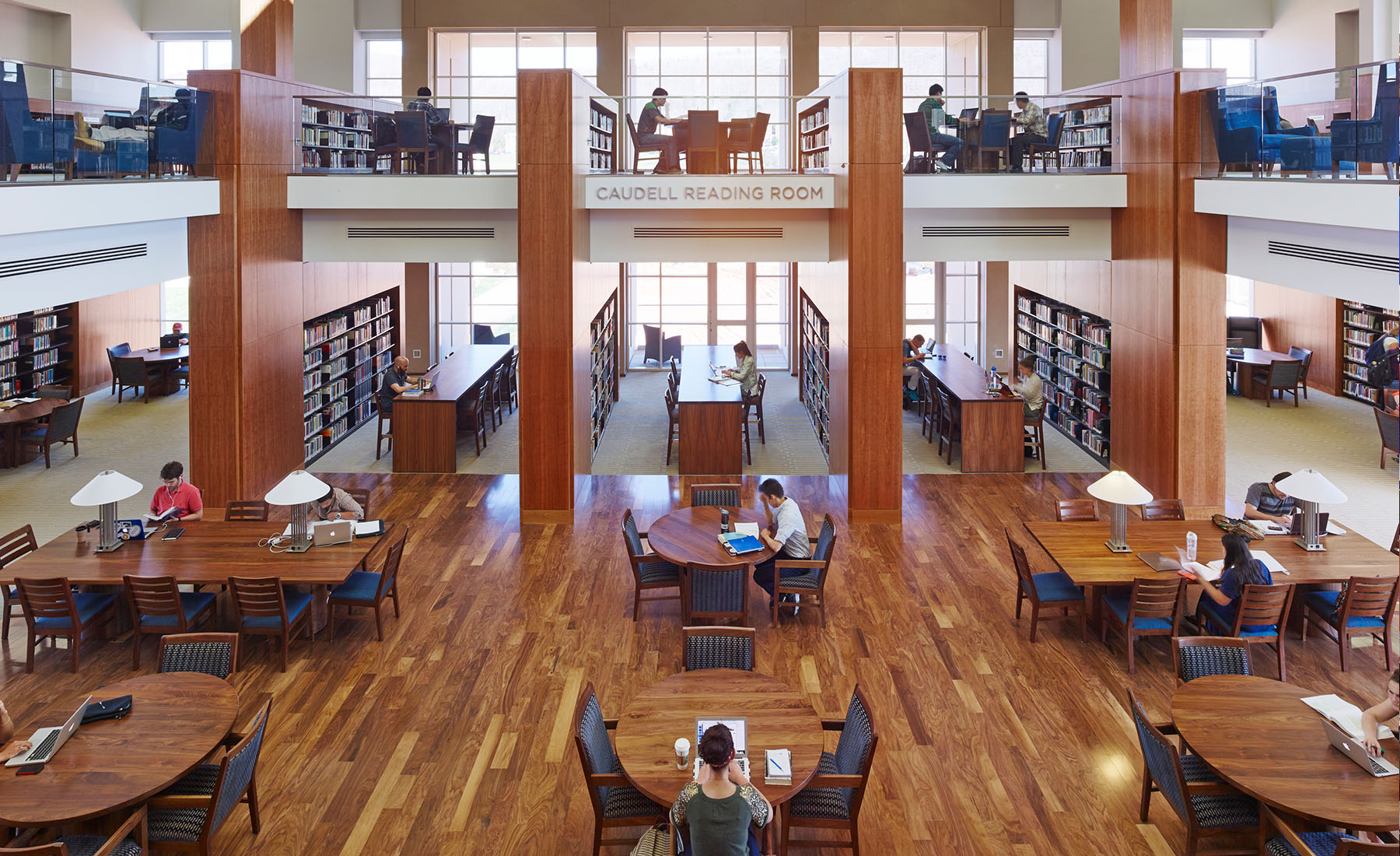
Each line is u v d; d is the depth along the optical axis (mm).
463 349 16703
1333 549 7598
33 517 10750
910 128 11086
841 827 5090
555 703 6902
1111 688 7039
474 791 5883
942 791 5863
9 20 15367
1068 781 5961
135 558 7645
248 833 5461
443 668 7383
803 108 13883
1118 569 7363
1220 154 9648
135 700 5371
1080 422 13812
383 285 15883
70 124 7957
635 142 11703
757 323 20062
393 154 11508
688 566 7605
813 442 14344
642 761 4871
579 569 9352
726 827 4219
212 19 17719
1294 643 7672
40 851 4203
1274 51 17859
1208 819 4930
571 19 17000
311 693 7004
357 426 15062
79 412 13055
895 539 10164
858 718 5254
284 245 11336
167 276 9883
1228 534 7051
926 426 14688
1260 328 18219
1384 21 13281
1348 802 4434
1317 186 8031
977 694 6984
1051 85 17812
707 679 5672
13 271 7504
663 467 13117
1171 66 10852
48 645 7602
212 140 10109
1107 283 12055
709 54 17344
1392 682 4758
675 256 11664
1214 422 10453
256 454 10758
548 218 10391
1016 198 11219
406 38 17047
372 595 7777
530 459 10617
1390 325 15328
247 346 10477
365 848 5355
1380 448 13320
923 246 11523
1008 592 8750
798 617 8312
